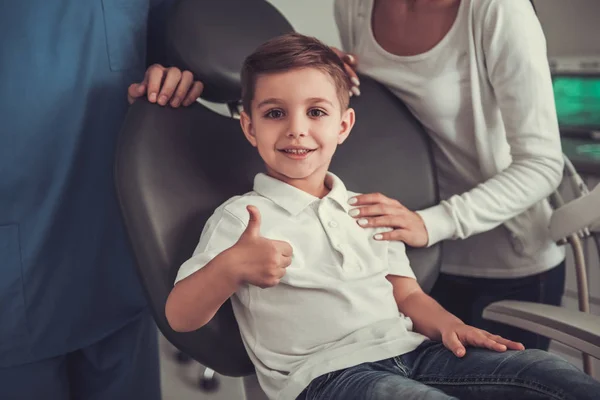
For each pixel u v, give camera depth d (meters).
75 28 1.21
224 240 1.03
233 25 1.22
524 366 0.93
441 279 1.43
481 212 1.20
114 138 1.27
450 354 1.02
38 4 1.18
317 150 1.07
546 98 1.21
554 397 0.87
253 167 1.19
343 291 1.03
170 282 1.04
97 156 1.26
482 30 1.21
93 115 1.24
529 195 1.22
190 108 1.17
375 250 1.12
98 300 1.30
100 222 1.28
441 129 1.29
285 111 1.05
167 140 1.12
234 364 1.08
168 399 1.95
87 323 1.29
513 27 1.18
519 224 1.32
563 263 1.42
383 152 1.25
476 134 1.25
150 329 1.41
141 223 1.05
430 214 1.20
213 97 1.22
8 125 1.18
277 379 1.01
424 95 1.27
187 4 1.22
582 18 2.17
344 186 1.15
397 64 1.30
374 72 1.32
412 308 1.11
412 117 1.31
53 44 1.19
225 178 1.15
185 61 1.18
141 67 1.31
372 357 1.00
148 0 1.31
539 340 1.42
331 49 1.22
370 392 0.92
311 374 0.98
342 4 1.40
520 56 1.18
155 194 1.07
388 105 1.29
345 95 1.12
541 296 1.37
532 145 1.21
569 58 2.09
